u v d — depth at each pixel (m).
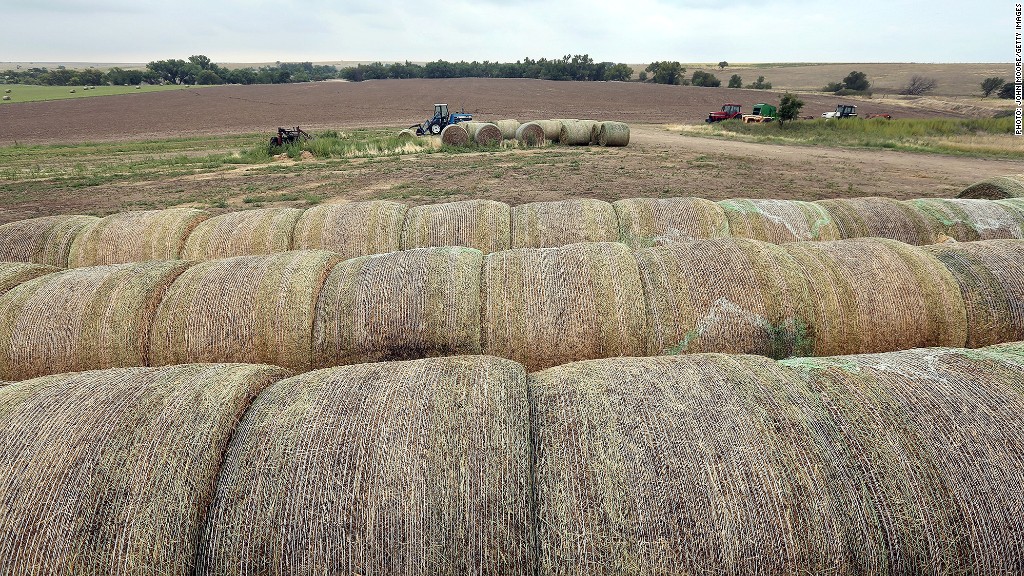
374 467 2.99
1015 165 22.23
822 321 5.26
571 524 2.87
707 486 2.91
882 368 3.68
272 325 5.33
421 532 2.81
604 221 8.52
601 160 23.23
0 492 2.93
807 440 3.09
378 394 3.44
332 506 2.88
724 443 3.07
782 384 3.46
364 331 5.29
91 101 79.25
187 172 22.33
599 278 5.35
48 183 20.30
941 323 5.39
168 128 49.03
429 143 29.62
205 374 3.73
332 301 5.45
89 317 5.41
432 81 111.69
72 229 8.96
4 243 8.72
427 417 3.21
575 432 3.21
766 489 2.89
